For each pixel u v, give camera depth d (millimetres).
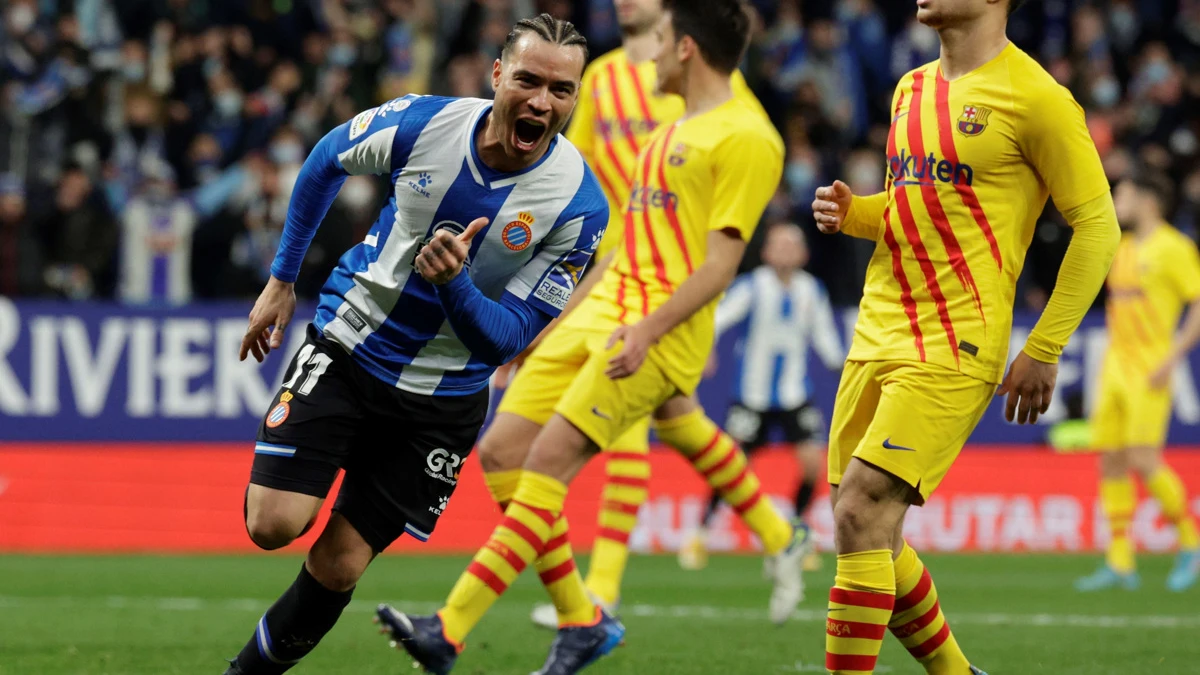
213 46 47750
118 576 30391
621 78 22703
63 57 43812
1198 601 28734
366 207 40500
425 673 17938
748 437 34938
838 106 52531
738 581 31344
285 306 15016
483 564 16844
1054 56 57719
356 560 14258
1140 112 53906
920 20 14539
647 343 17719
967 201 14227
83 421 36594
